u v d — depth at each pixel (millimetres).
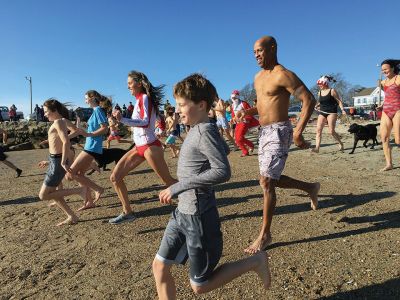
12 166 10344
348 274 3410
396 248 3852
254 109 4996
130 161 5086
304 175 7535
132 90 4934
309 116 3816
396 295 3027
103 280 3607
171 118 12445
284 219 4941
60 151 5195
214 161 2383
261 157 4031
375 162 8609
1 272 3936
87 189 6016
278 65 3996
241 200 6012
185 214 2510
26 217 5902
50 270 3914
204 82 2506
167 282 2662
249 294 3189
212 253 2521
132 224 5168
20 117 40625
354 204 5352
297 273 3486
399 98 7148
